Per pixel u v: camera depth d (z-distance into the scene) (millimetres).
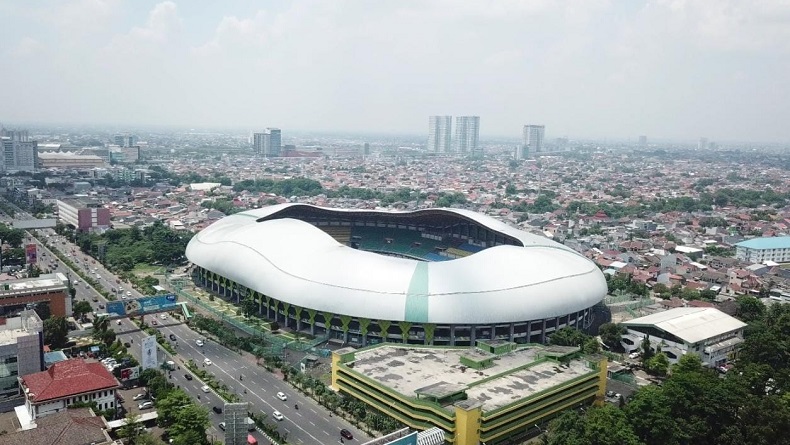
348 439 161750
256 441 159000
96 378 172500
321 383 190750
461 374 181750
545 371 185625
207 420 158125
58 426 142625
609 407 161625
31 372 187750
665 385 171875
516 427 162250
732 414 162000
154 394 182625
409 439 141000
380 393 171875
